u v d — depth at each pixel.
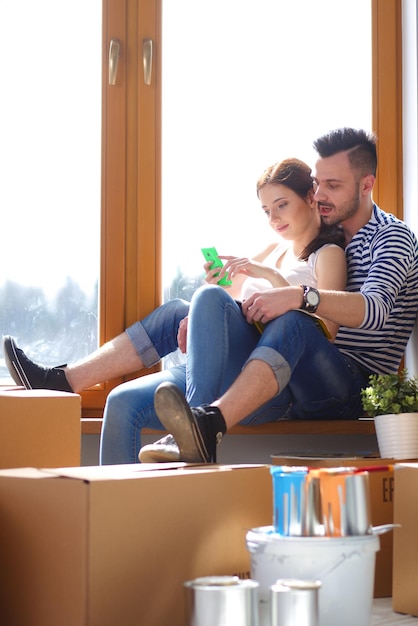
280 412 2.17
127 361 2.35
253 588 1.03
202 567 1.24
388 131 2.63
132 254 2.52
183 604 1.21
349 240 2.45
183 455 1.67
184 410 1.62
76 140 2.52
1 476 1.21
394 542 1.43
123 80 2.54
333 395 2.18
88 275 2.50
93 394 2.44
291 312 1.97
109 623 1.11
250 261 2.27
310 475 1.15
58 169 2.51
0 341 2.45
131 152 2.53
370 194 2.43
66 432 1.54
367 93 2.64
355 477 1.16
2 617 1.20
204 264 2.32
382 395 1.94
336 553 1.12
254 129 2.59
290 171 2.42
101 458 2.12
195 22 2.59
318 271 2.35
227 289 2.45
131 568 1.14
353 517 1.16
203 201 2.56
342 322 2.06
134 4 2.56
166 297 2.53
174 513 1.21
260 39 2.61
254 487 1.34
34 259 2.48
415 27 2.57
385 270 2.23
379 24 2.64
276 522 1.17
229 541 1.29
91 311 2.49
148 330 2.37
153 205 2.52
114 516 1.12
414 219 2.55
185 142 2.56
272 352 1.87
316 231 2.44
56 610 1.12
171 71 2.57
